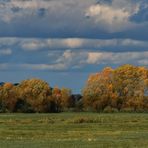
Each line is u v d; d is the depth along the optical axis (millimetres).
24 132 70750
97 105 152250
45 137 62219
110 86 152500
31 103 153000
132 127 80875
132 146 43188
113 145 43875
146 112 149125
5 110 153625
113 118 99750
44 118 100125
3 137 62125
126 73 153500
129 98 153125
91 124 86875
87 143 45344
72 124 86938
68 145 43719
